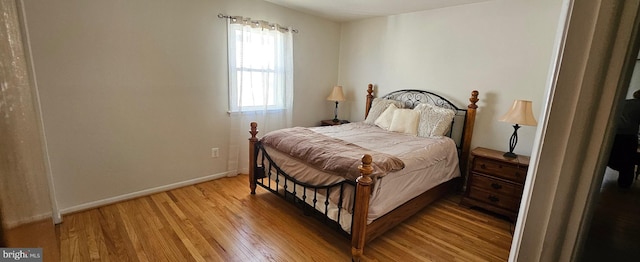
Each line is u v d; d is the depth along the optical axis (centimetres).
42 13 217
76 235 221
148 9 268
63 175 245
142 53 271
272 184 329
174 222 246
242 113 350
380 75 422
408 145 284
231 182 341
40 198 49
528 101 267
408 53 386
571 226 52
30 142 46
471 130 329
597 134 48
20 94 41
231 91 338
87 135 252
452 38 342
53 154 237
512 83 302
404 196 239
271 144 282
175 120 304
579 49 47
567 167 50
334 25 451
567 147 50
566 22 48
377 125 381
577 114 48
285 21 378
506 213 273
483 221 271
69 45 232
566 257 53
